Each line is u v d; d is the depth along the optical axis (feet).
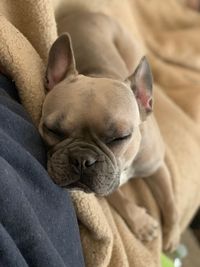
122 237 2.47
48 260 1.58
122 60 3.20
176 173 3.03
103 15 3.36
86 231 2.15
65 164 1.86
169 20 4.42
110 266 2.28
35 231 1.54
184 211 3.17
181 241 4.05
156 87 3.68
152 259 2.51
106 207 2.43
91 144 1.94
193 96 3.75
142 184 2.88
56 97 2.01
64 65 2.19
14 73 2.01
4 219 1.47
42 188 1.73
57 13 3.19
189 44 4.12
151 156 2.66
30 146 1.81
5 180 1.47
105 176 1.92
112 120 1.97
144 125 2.55
